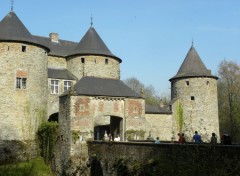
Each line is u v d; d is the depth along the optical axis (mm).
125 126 28969
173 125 40594
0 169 25281
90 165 26125
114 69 38500
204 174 13234
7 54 30031
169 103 41656
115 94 29141
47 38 40531
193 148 14602
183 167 14234
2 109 29281
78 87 28766
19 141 29516
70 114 27031
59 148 28609
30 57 31141
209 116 42156
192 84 42812
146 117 38625
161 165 16234
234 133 41500
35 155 30297
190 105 42469
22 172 26234
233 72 53469
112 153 22562
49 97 35031
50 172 28625
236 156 12852
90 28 39531
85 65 37000
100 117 31203
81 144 26828
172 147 16141
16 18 32219
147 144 18469
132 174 19422
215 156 13445
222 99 55906
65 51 40094
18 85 30266
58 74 36562
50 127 29672
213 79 43375
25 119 30188
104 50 38219
